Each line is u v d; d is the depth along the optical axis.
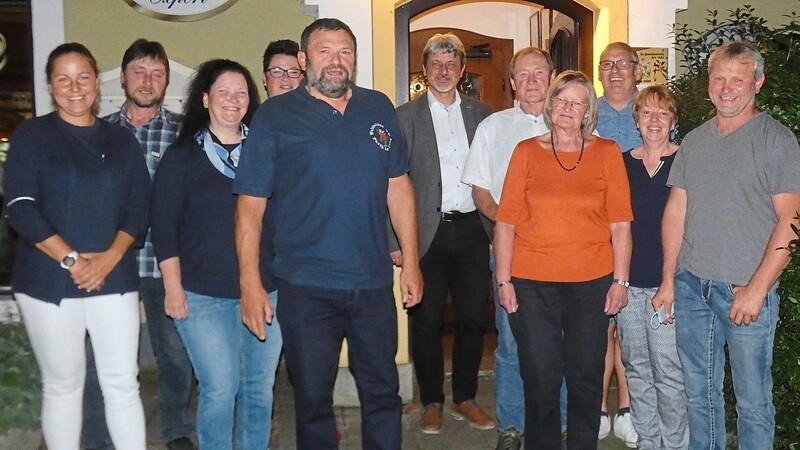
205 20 5.44
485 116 4.81
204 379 3.57
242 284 3.39
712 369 3.70
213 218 3.58
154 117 4.37
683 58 5.55
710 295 3.55
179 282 3.60
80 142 3.57
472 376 4.89
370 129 3.45
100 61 5.42
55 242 3.43
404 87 5.36
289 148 3.38
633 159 4.09
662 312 3.82
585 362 3.77
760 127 3.42
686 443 4.05
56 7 5.37
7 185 3.49
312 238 3.39
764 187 3.40
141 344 5.71
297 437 3.51
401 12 5.35
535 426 3.82
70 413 3.59
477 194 4.38
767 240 3.44
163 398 4.39
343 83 3.35
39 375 4.84
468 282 4.75
